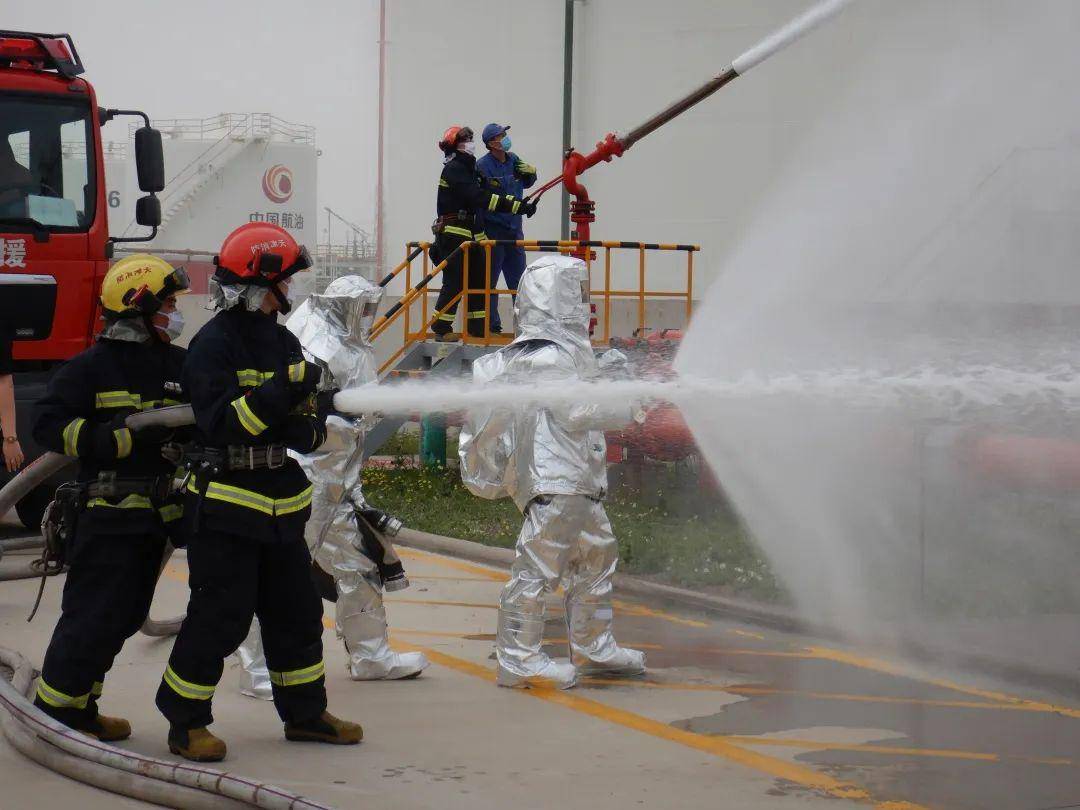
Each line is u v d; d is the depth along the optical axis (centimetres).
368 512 564
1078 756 459
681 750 468
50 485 969
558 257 578
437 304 1169
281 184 3055
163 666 611
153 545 469
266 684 551
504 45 1552
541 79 1513
